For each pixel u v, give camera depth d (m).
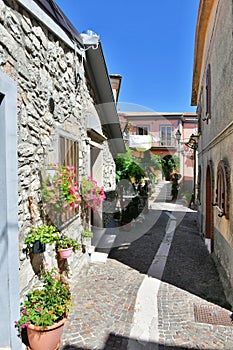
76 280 4.59
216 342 2.97
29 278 2.92
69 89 4.27
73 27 4.27
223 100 4.80
